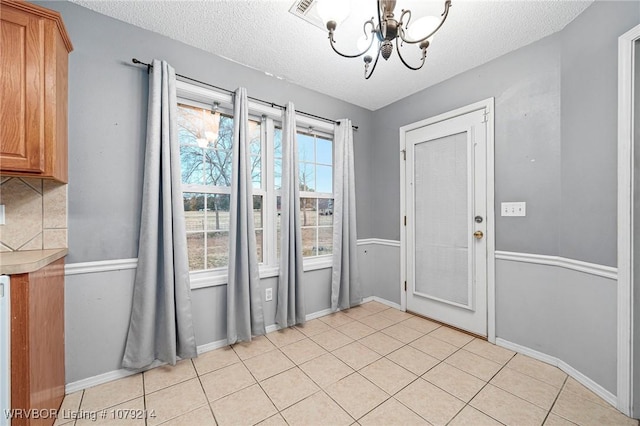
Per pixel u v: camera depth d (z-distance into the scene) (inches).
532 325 74.5
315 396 58.7
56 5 59.2
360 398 58.0
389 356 75.0
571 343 65.6
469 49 77.5
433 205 99.3
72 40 60.4
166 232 67.0
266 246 94.8
